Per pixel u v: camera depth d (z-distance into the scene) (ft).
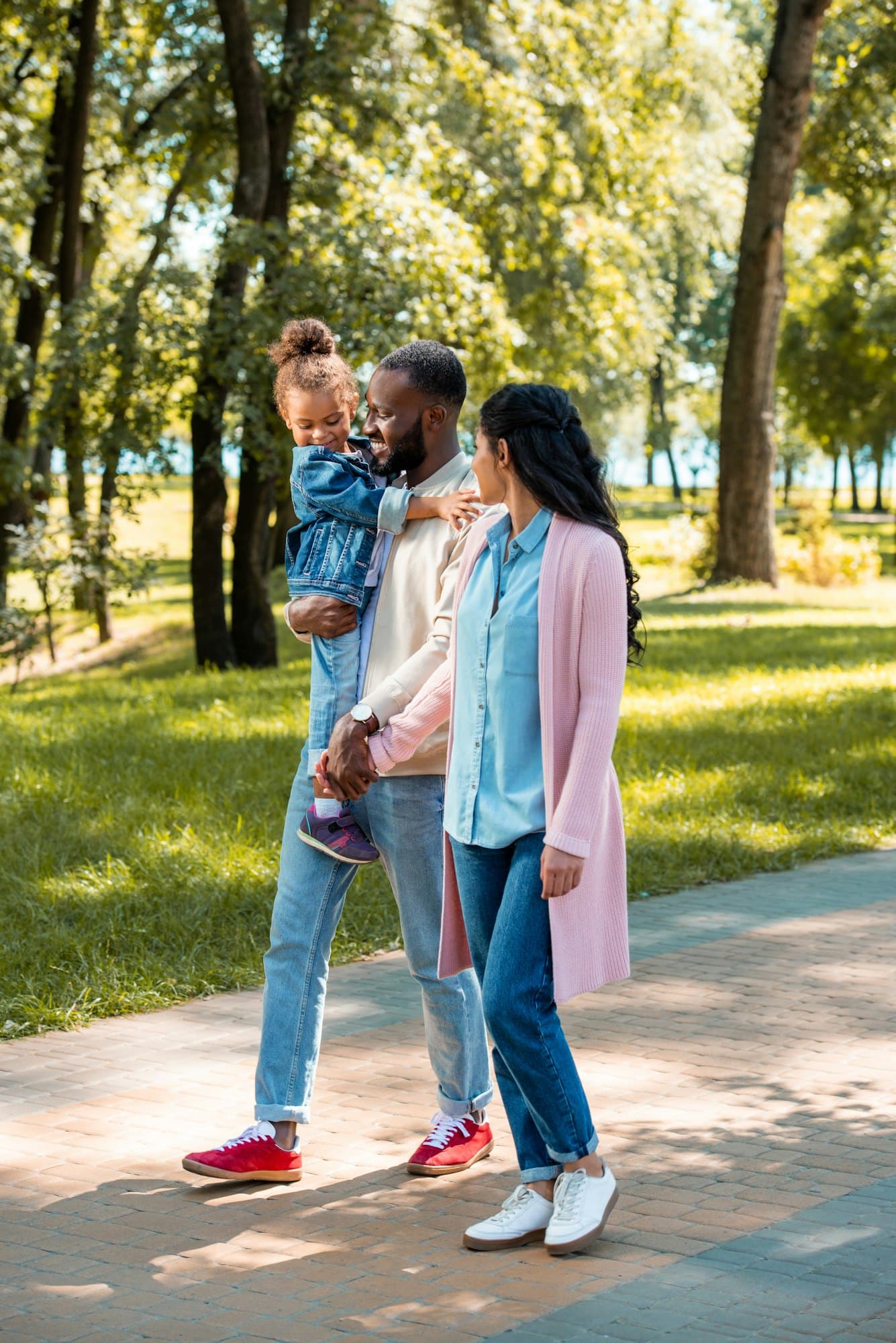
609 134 78.13
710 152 101.09
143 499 65.16
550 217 79.00
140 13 71.72
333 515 12.46
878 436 168.76
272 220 59.93
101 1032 17.04
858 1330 9.45
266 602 65.41
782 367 156.46
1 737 37.19
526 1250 10.96
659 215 89.04
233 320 57.98
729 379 91.81
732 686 48.24
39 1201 12.05
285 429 60.08
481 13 74.38
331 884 12.69
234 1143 12.31
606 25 77.66
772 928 21.25
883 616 78.13
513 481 10.95
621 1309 9.82
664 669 52.90
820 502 103.71
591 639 10.66
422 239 63.46
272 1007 12.50
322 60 63.72
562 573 10.70
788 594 90.74
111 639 83.25
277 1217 11.67
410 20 73.00
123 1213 11.78
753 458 92.89
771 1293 10.03
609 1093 14.37
